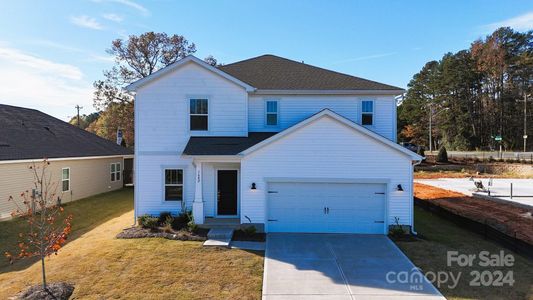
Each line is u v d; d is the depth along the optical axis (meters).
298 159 13.41
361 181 13.30
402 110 73.69
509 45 59.47
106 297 7.91
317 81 16.75
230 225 13.51
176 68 14.98
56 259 10.39
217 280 8.84
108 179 26.64
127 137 40.81
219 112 15.12
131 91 14.97
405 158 13.19
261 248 11.45
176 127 15.01
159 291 8.20
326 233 13.43
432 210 17.72
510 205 16.62
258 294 8.11
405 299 7.84
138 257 10.38
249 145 14.18
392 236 12.84
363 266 9.85
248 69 18.38
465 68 62.09
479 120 62.66
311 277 9.07
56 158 19.67
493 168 37.31
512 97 60.25
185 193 14.92
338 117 13.21
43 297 7.80
